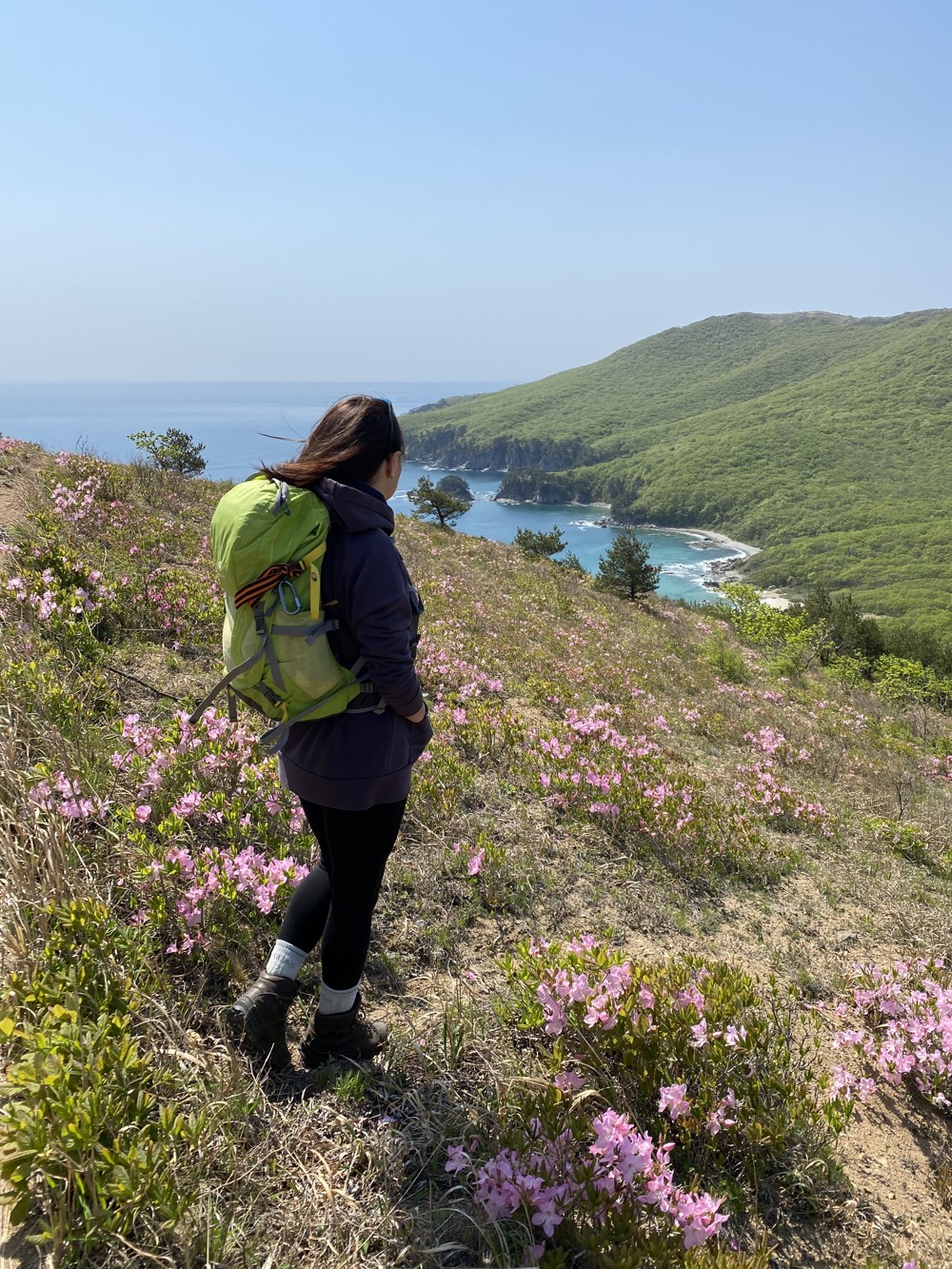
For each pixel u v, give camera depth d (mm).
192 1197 1728
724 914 4480
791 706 14086
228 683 1997
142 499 11062
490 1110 2301
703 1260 1918
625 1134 2123
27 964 2234
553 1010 2576
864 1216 2391
